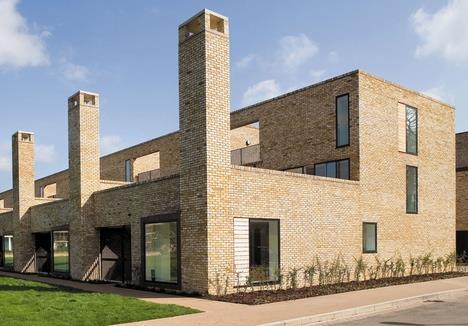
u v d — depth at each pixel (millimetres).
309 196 17969
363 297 14438
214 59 15336
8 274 26422
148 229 17797
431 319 11422
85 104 22219
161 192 17156
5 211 33312
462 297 15719
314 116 21828
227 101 15602
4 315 10750
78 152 22016
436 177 24438
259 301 13484
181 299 14047
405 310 13008
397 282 18812
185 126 15805
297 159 22406
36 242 28703
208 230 14688
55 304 12398
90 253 21453
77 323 10023
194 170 15312
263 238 16344
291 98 22938
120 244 21109
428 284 18203
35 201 29250
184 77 15961
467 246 30328
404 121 22656
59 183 46125
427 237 23453
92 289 16984
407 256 22094
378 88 21188
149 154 35812
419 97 23719
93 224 21641
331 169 21000
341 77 20781
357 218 19750
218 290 14742
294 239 17266
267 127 24062
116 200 19969
